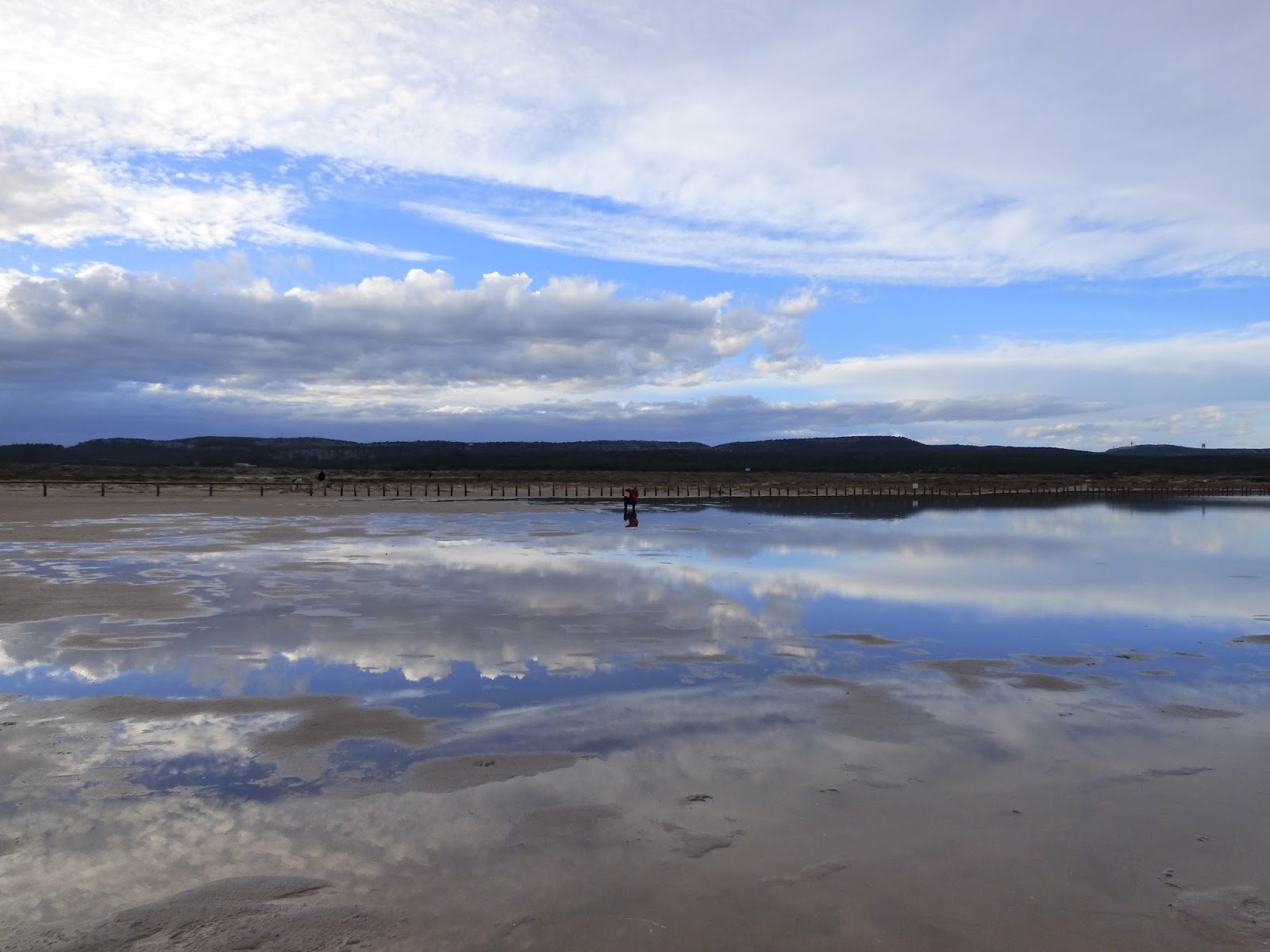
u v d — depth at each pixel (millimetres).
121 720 7652
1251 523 37031
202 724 7543
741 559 21094
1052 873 4930
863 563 20422
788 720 7805
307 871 4855
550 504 49719
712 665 9945
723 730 7488
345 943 4137
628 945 4152
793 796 5992
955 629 12398
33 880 4734
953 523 35938
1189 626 12797
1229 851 5215
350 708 8055
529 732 7391
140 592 14750
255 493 59562
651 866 4938
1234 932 4344
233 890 4625
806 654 10609
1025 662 10328
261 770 6453
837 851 5152
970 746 7105
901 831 5445
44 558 19797
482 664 9883
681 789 6113
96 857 5008
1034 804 5895
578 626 12195
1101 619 13344
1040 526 34438
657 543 24859
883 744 7129
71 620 12227
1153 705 8414
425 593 15000
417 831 5375
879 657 10500
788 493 74125
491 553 21625
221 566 18453
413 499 53500
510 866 4934
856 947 4168
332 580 16438
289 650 10508
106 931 4227
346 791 6039
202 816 5590
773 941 4207
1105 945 4223
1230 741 7297
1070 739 7305
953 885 4777
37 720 7621
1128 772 6523
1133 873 4930
